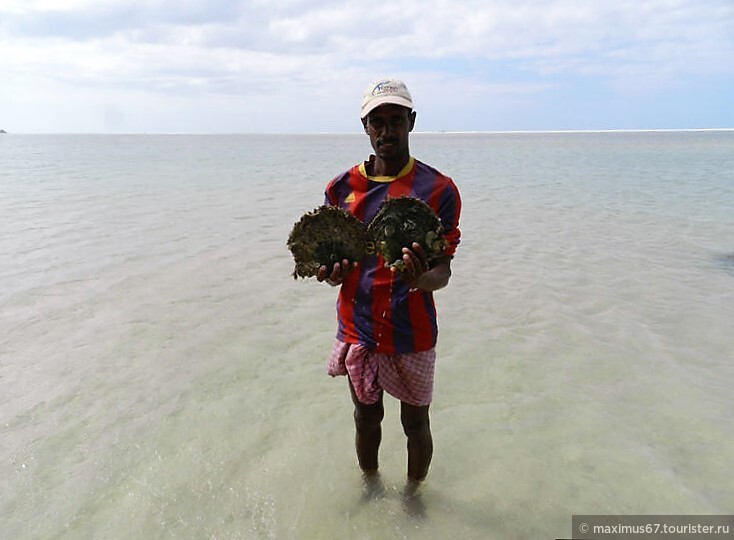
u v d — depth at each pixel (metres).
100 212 12.15
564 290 6.96
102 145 69.25
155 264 7.95
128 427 3.93
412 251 2.48
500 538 2.99
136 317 5.94
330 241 2.76
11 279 7.11
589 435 3.89
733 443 3.76
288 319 6.02
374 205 2.87
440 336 5.55
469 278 7.45
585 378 4.70
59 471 3.45
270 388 4.54
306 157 37.44
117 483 3.35
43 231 10.02
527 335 5.58
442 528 3.06
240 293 6.81
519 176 21.55
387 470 3.55
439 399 4.41
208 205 13.40
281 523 3.06
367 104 2.76
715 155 37.56
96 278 7.23
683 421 4.04
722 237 10.02
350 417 4.14
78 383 4.52
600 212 12.64
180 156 38.72
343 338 3.06
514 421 4.09
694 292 6.92
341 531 3.02
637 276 7.57
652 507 3.19
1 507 3.14
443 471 3.54
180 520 3.06
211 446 3.73
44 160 32.84
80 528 3.00
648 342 5.40
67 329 5.58
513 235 10.15
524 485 3.40
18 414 4.06
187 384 4.56
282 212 12.42
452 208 2.86
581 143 70.19
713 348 5.28
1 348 5.12
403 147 2.83
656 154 39.28
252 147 61.50
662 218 11.92
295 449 3.73
